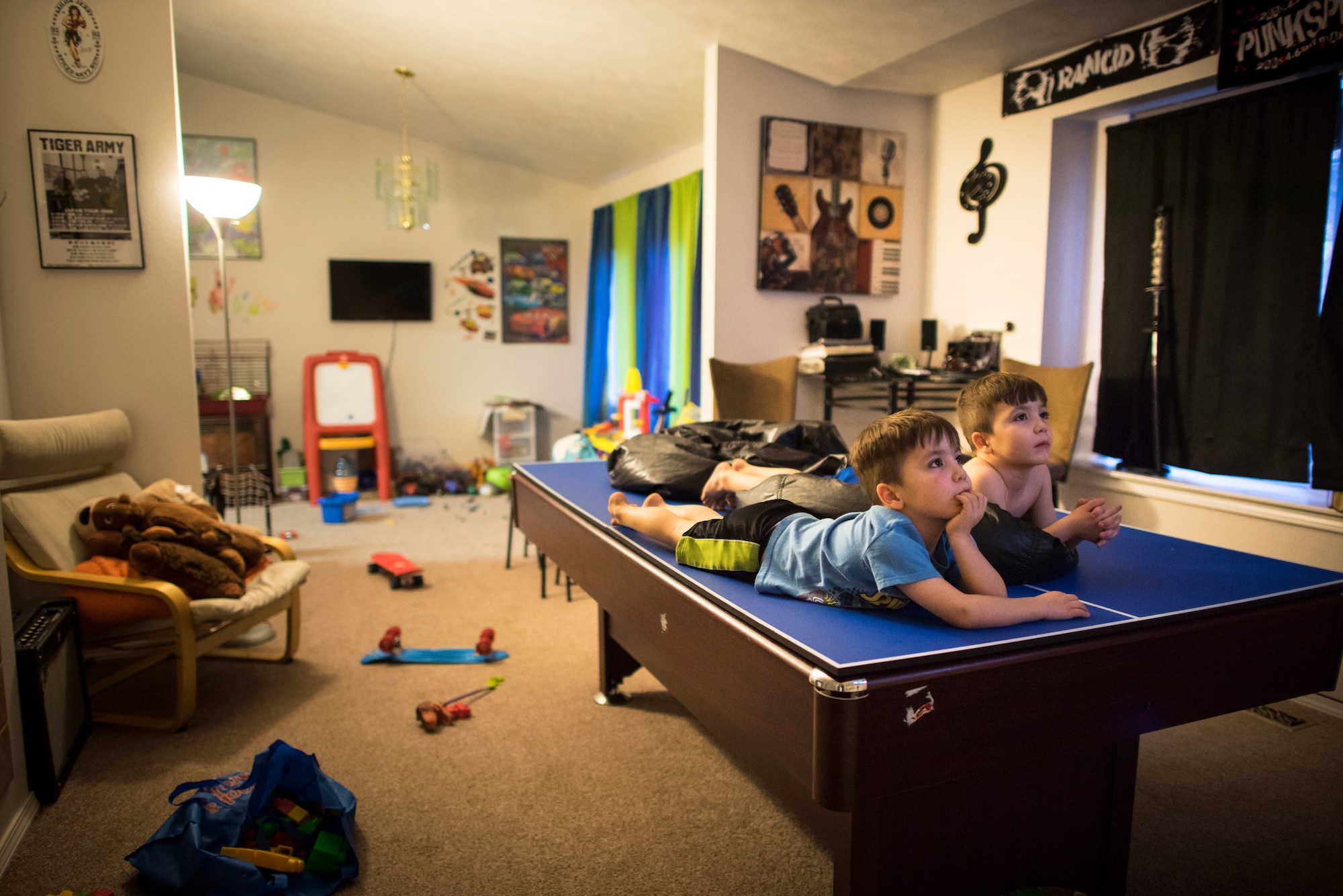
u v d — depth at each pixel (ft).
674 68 13.38
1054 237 11.85
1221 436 9.71
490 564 13.74
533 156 20.84
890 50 11.50
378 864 5.55
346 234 20.98
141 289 9.68
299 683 8.72
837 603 4.31
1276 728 7.80
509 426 22.13
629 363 20.54
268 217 20.29
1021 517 5.56
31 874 5.44
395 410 21.86
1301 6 8.49
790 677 3.69
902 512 4.35
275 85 18.94
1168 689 4.09
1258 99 9.11
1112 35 10.66
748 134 12.57
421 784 6.63
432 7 12.63
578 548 7.06
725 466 6.63
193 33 16.06
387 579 12.75
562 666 9.18
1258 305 9.25
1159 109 10.85
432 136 20.83
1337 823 6.17
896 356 13.17
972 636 3.80
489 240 22.27
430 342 22.00
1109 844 4.99
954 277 13.46
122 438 9.31
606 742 7.37
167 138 9.60
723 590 4.67
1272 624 4.38
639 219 19.42
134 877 5.41
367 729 7.64
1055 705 3.80
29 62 9.09
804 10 10.48
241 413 19.34
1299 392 8.91
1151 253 10.37
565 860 5.61
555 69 14.35
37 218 9.25
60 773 6.57
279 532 16.16
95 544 8.03
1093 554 5.53
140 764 6.97
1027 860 4.78
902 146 13.65
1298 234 8.83
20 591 8.47
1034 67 11.82
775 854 5.70
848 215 13.42
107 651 8.73
